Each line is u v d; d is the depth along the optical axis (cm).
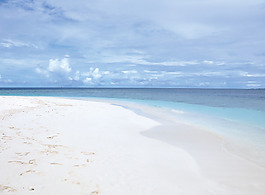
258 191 476
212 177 543
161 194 444
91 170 534
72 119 1226
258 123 1294
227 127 1165
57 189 429
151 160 641
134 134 962
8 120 1061
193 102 2928
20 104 1786
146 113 1734
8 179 454
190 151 743
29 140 743
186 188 479
